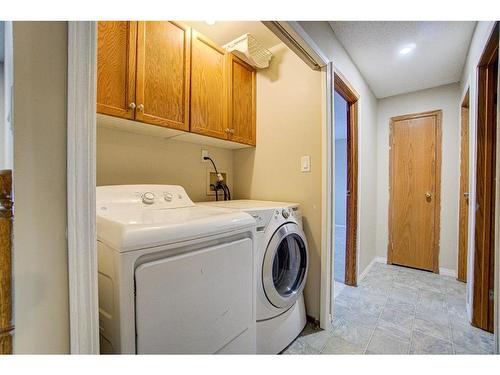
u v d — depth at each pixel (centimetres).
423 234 288
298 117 183
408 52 212
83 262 48
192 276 78
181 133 158
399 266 303
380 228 320
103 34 114
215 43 174
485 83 171
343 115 423
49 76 44
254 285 107
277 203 174
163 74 138
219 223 90
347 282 243
